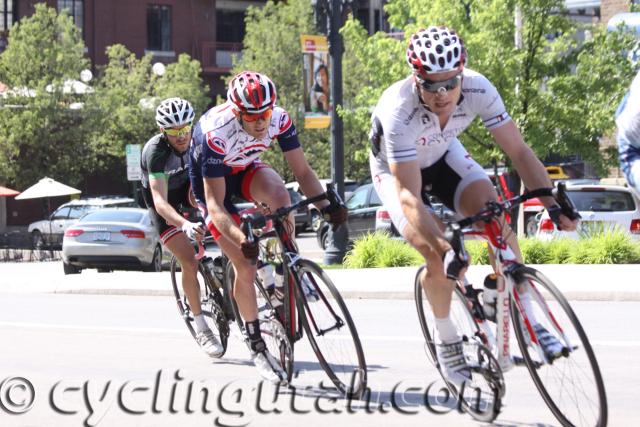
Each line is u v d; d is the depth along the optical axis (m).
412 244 7.91
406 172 7.79
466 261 7.12
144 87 60.03
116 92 56.56
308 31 57.34
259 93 8.73
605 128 26.27
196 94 60.12
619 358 11.09
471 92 7.86
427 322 8.72
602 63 26.47
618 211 24.16
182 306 12.38
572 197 24.48
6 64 53.50
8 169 53.38
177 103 11.06
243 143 9.23
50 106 53.03
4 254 39.62
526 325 7.32
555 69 26.88
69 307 17.89
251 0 70.94
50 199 62.19
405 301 17.58
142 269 28.16
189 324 12.26
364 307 16.75
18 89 53.50
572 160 48.03
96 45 65.75
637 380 9.80
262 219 8.80
